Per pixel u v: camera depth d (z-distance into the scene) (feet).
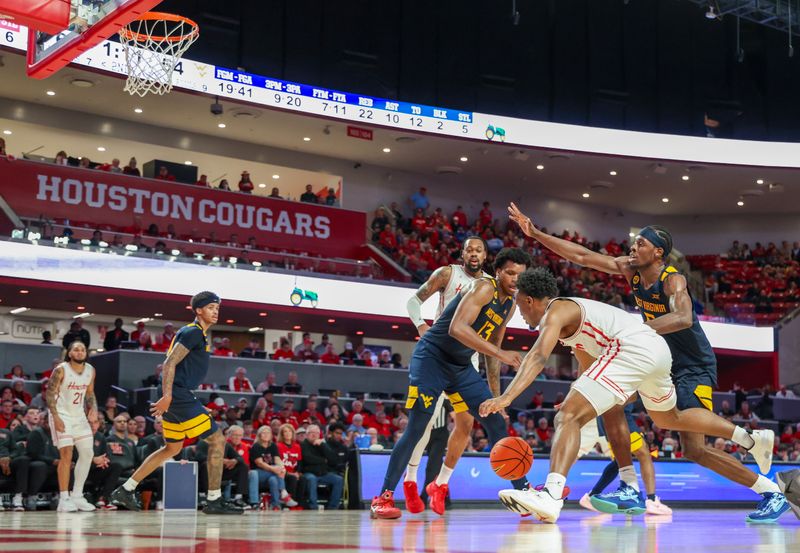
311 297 61.87
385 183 81.92
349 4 70.59
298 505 34.55
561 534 12.59
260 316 62.75
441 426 26.94
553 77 75.51
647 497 22.22
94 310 61.82
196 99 65.62
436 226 79.30
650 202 90.63
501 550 9.25
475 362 21.54
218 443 23.26
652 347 14.46
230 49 65.31
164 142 72.38
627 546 10.13
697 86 78.02
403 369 62.08
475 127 71.41
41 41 31.12
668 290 17.42
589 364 15.69
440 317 18.95
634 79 77.10
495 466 14.98
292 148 77.10
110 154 72.08
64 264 53.83
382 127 68.33
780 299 84.07
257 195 69.82
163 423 22.90
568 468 13.88
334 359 60.13
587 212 91.45
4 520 17.87
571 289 75.36
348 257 72.95
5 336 65.57
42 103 67.46
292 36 68.08
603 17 77.10
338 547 9.53
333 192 75.61
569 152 73.72
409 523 16.24
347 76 69.82
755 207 91.61
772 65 78.79
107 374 51.47
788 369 76.38
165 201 65.92
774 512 16.80
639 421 55.01
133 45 40.14
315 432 35.35
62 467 26.61
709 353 17.93
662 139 75.56
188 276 57.82
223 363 54.90
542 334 14.08
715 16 64.69
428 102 72.23
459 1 74.08
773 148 77.05
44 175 61.52
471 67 73.67
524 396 63.10
